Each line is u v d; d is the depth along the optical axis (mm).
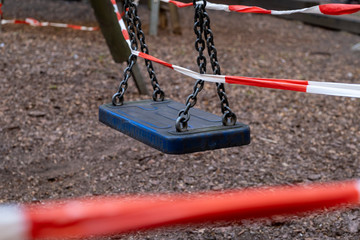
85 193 5266
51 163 6062
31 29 12891
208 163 6066
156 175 5723
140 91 8438
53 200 5074
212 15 17828
